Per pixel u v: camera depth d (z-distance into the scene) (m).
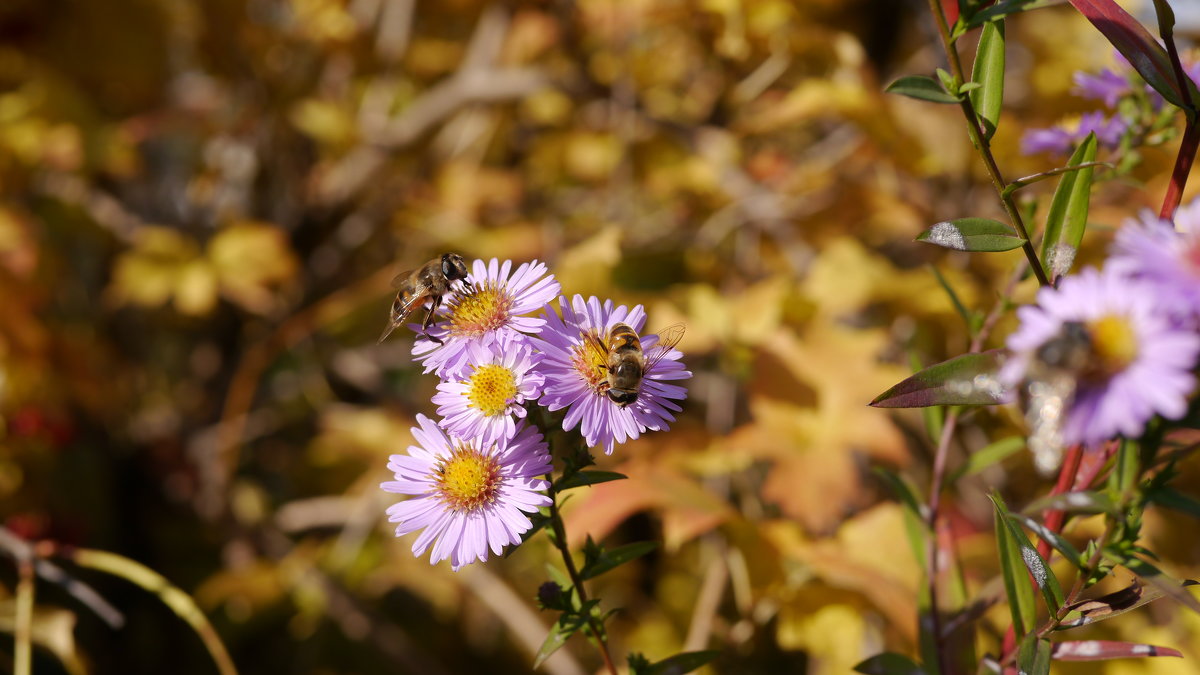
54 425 0.94
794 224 0.90
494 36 1.07
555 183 1.13
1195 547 0.68
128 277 0.97
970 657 0.57
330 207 1.11
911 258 0.97
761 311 0.75
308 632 1.05
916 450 0.83
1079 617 0.49
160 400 1.19
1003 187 0.49
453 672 1.07
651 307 0.82
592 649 0.90
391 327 0.59
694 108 1.04
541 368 0.51
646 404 0.52
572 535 0.63
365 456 0.96
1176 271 0.44
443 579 0.91
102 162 0.99
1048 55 0.88
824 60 0.90
